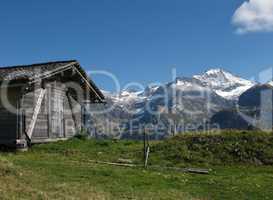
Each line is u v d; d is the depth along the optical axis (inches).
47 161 1199.6
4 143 1519.4
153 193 901.8
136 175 1078.4
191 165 1299.2
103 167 1159.6
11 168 932.6
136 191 908.0
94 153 1414.9
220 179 1086.4
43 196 789.9
